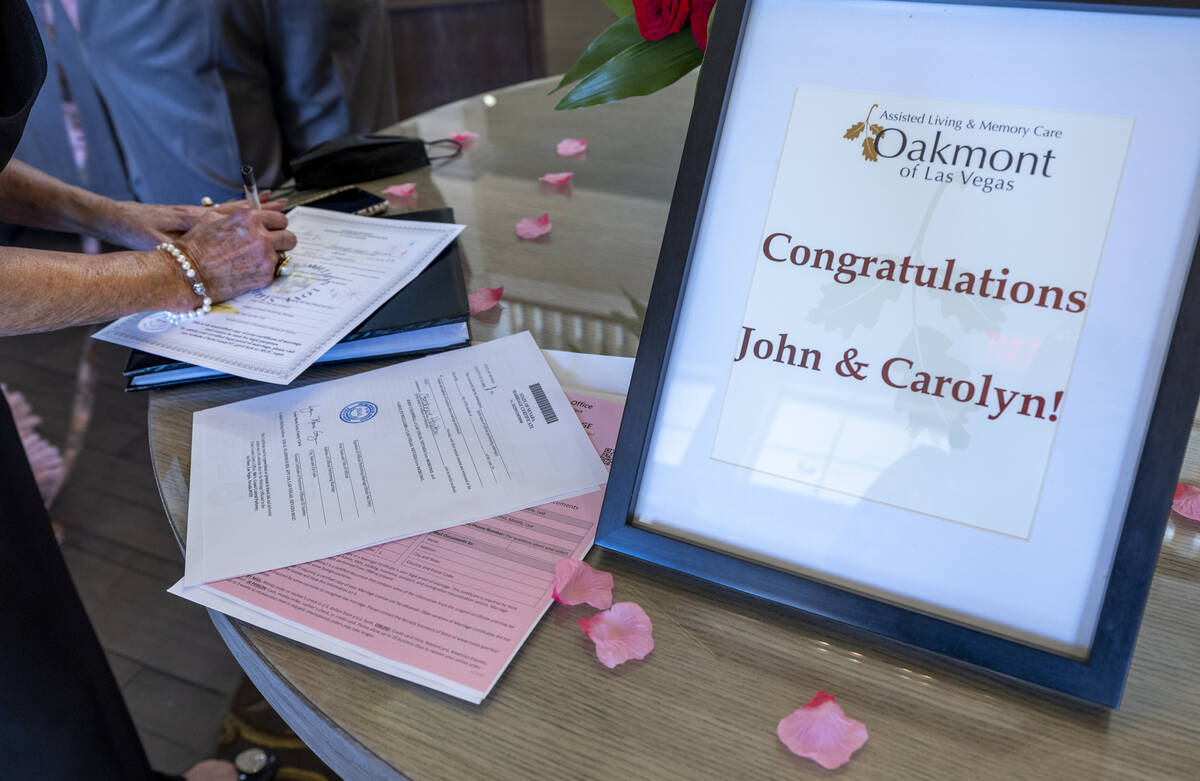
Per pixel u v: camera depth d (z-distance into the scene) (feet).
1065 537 1.60
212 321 2.81
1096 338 1.59
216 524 2.06
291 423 2.41
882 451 1.72
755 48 1.81
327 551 1.98
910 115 1.71
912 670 1.71
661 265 1.86
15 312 2.50
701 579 1.91
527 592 1.87
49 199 3.22
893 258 1.73
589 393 2.50
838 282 1.77
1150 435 1.52
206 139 6.85
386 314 2.76
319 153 3.93
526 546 1.99
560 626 1.81
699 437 1.85
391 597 1.86
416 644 1.75
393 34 9.38
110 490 6.72
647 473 1.89
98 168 8.34
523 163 4.08
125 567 6.07
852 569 1.73
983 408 1.66
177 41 6.36
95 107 7.91
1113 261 1.58
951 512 1.67
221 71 6.61
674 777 1.52
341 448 2.30
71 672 3.05
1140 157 1.56
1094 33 1.57
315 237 3.32
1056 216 1.61
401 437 2.33
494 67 10.39
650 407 1.86
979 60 1.66
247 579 1.91
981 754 1.55
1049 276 1.62
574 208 3.64
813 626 1.81
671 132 4.40
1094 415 1.59
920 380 1.70
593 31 17.92
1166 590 1.85
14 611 2.81
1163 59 1.53
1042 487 1.62
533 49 10.60
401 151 3.98
